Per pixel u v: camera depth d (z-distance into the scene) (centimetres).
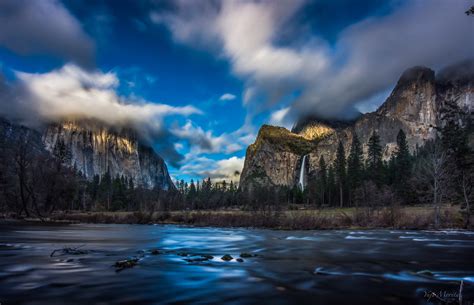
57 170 6738
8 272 1260
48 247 2042
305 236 3053
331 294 972
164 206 10388
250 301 899
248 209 8356
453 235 3081
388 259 1641
